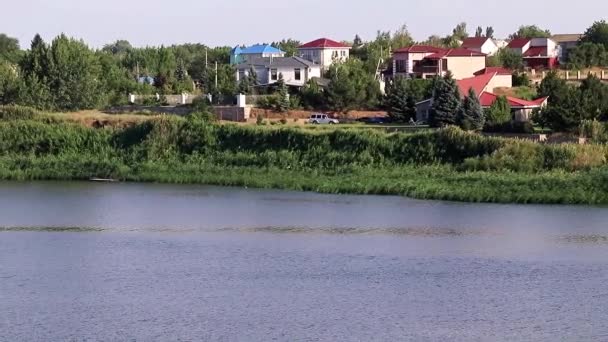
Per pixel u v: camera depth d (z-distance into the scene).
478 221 46.44
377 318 31.52
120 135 67.69
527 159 56.31
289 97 90.44
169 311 32.28
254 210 50.25
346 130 62.81
